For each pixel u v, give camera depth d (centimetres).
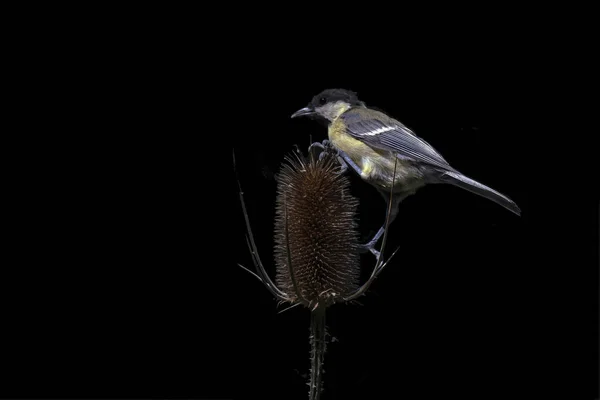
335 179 407
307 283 406
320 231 406
